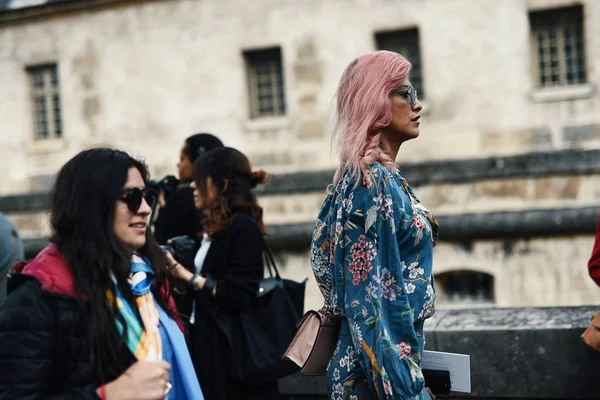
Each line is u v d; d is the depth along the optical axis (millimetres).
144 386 2348
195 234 5254
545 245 13250
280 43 18125
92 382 2354
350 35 17547
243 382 3926
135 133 19516
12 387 2289
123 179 2520
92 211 2467
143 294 2615
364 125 2844
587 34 16016
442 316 4355
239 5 18422
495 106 16609
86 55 19859
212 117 18844
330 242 2869
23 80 20703
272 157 18312
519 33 16406
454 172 13945
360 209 2738
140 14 19266
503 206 13773
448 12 16812
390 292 2705
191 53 18906
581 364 3906
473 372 4086
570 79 16484
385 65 2891
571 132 16188
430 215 2934
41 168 20641
